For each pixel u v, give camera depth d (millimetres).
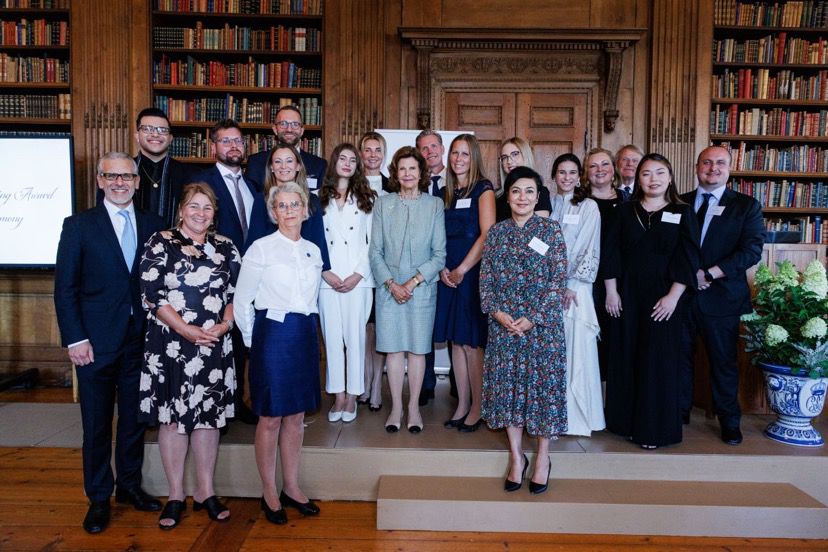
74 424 3918
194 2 5309
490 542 2432
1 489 2881
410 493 2572
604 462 2779
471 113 5590
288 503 2658
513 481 2631
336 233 3125
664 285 2836
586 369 2938
